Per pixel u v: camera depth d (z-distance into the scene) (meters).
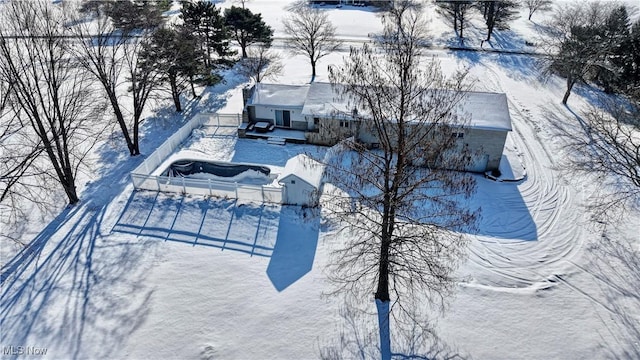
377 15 68.31
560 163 28.58
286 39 56.56
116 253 20.77
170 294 18.56
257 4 78.06
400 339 16.62
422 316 17.58
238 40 48.25
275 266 20.14
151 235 22.00
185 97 38.56
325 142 30.53
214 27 40.34
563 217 23.78
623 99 36.88
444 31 60.03
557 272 20.06
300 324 17.30
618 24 40.22
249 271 19.83
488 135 26.53
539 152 30.02
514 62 47.88
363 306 18.00
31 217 23.28
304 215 21.77
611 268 20.23
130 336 16.73
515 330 17.08
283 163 28.59
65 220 23.00
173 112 35.88
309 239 21.66
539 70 44.62
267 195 23.69
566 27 50.50
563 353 16.17
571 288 19.14
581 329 17.16
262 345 16.50
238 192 23.91
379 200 15.77
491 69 46.03
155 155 27.55
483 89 40.50
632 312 17.88
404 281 19.00
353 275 18.22
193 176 26.64
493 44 54.59
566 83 41.69
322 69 45.47
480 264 20.50
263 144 30.95
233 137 31.88
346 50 51.66
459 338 16.70
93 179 26.58
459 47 53.38
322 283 19.16
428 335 16.80
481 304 18.20
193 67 35.62
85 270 19.78
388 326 17.16
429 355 16.05
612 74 38.28
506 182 26.81
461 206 24.38
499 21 56.34
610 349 16.31
